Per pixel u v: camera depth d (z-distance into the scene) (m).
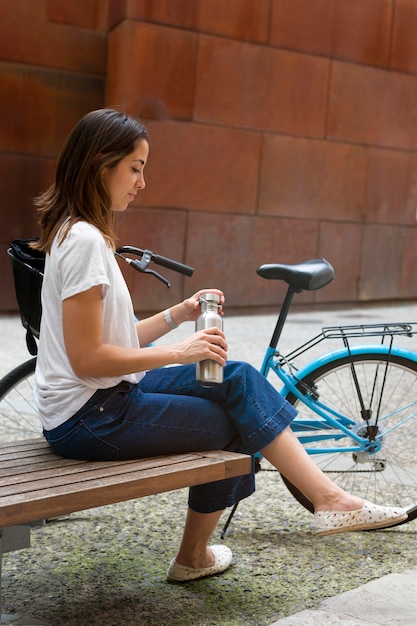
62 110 9.30
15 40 8.98
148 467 2.21
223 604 2.49
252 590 2.60
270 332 8.22
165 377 2.50
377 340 7.55
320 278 3.04
